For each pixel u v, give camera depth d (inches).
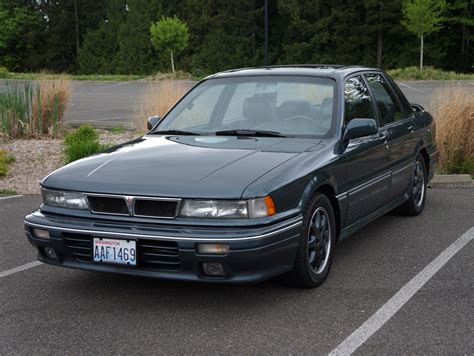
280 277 178.1
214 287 184.5
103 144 427.8
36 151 431.2
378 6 2181.3
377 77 244.8
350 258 211.5
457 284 184.9
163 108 482.9
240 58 2428.6
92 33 2824.8
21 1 2989.7
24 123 484.4
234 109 211.6
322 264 185.6
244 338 150.0
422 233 241.3
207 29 2539.4
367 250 220.4
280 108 206.1
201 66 2479.1
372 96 230.5
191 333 153.6
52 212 173.3
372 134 196.5
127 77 1464.1
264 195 157.9
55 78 532.4
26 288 188.1
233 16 2432.3
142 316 164.7
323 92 208.1
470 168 356.5
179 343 148.1
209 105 217.6
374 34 2206.0
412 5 1475.1
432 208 282.8
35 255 222.5
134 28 2687.0
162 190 160.6
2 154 384.5
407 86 1027.3
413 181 259.9
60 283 191.9
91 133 446.3
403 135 243.0
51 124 492.4
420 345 144.6
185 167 170.7
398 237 236.2
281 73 219.1
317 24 2217.0
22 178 359.6
